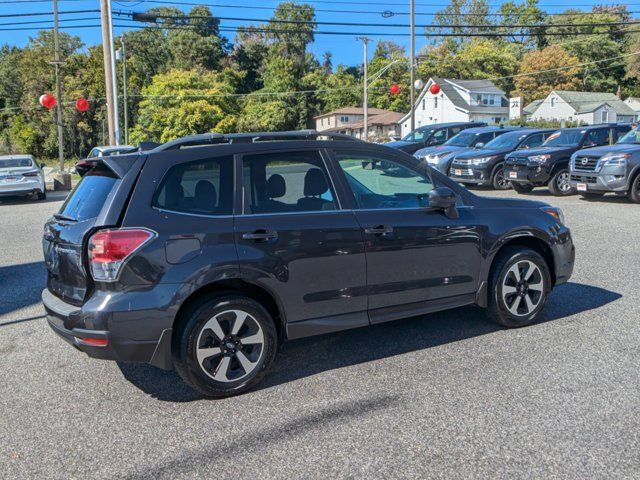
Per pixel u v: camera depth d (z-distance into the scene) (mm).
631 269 7035
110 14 20625
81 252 3650
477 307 5797
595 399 3703
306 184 4246
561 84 77000
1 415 3814
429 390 3936
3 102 70062
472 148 17969
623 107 67000
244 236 3883
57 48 24281
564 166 14586
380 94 81000
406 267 4480
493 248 4871
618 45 77500
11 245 10281
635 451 3098
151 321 3641
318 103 82188
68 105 56969
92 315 3580
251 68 90875
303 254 4059
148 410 3830
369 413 3645
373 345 4855
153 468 3121
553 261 5258
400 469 3006
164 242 3662
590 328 5027
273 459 3160
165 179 3818
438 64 78375
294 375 4309
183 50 77375
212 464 3137
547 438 3256
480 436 3305
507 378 4066
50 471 3127
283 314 4066
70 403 3971
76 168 4375
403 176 4664
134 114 58656
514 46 87438
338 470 3021
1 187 17328
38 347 5109
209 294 3881
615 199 13586
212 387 3885
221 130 47781
